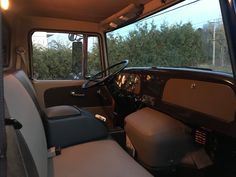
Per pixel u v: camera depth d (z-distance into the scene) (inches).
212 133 54.2
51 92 115.8
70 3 92.0
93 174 46.3
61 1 89.8
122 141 82.5
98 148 58.7
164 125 58.7
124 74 94.1
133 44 103.6
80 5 94.3
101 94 121.5
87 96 121.6
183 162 58.0
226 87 47.3
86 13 106.3
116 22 107.0
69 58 121.3
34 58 114.9
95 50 125.3
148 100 75.9
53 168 49.9
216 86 49.6
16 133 30.4
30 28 112.0
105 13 105.7
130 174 45.3
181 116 60.3
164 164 57.1
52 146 62.3
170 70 65.9
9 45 102.2
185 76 58.9
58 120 65.2
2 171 22.4
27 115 42.9
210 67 63.4
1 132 22.3
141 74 81.0
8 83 40.7
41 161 41.9
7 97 34.9
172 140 57.1
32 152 36.4
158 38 86.7
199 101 54.4
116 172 46.3
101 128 69.1
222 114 48.4
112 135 82.1
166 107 66.3
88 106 121.7
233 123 46.1
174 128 58.5
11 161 27.7
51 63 118.4
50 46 117.2
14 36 106.2
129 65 108.3
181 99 60.4
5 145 22.7
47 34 115.8
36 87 113.0
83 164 50.6
